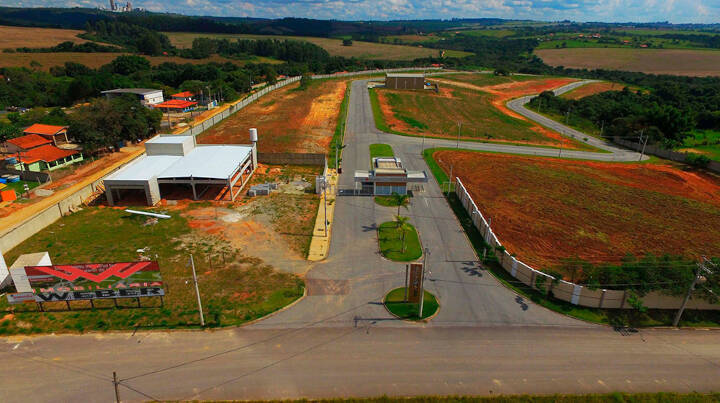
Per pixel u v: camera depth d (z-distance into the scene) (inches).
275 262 1780.3
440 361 1285.7
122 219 2112.5
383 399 1136.2
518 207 2417.6
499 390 1187.9
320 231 2062.0
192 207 2277.3
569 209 2405.3
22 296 1411.2
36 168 2701.8
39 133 3277.6
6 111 4660.4
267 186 2519.7
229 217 2171.5
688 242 2050.9
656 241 2054.6
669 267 1599.4
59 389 1149.1
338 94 6008.9
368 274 1721.2
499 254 1815.9
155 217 2133.4
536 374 1247.5
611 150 3870.6
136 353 1278.3
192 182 2310.5
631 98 6407.5
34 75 5733.3
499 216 2294.5
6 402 1106.7
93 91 5319.9
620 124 4372.5
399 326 1429.6
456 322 1456.7
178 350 1294.3
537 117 5334.6
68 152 2935.5
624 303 1520.7
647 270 1582.2
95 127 3061.0
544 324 1459.2
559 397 1159.0
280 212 2252.7
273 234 2012.8
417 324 1441.9
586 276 1692.9
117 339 1330.0
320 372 1232.8
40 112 4082.2
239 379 1199.6
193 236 1963.6
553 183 2822.3
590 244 2009.1
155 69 7490.2
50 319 1407.5
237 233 2007.9
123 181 2217.0
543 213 2343.8
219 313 1449.3
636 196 2628.0
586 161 3427.7
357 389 1178.0
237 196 2443.4
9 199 2288.4
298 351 1306.6
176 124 4151.1
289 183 2682.1
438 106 5506.9
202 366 1239.5
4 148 3147.1
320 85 6776.6
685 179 2992.1
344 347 1330.0
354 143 3671.3
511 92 7121.1
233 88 5964.6
